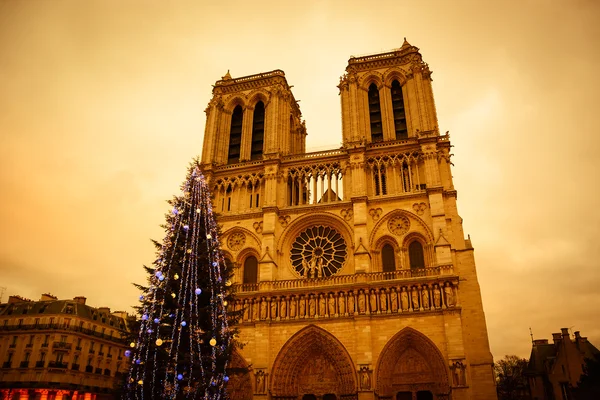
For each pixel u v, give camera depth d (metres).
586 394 66.06
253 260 73.94
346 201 72.69
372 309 62.56
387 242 69.62
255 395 60.97
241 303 66.94
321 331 63.12
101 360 95.19
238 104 90.50
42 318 89.25
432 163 70.69
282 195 76.69
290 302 65.81
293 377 63.41
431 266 65.69
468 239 69.25
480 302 63.16
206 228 43.19
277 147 79.94
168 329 37.34
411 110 77.88
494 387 58.28
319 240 72.81
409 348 61.44
